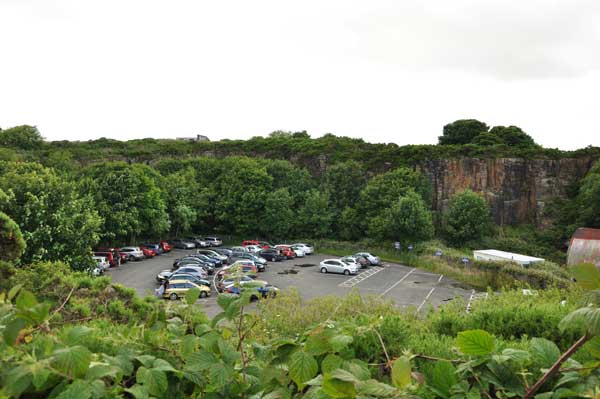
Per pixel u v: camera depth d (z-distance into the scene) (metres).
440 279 36.06
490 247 52.59
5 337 2.29
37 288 12.68
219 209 59.50
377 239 51.69
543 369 2.85
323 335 2.73
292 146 73.81
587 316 2.16
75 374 2.22
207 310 23.23
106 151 82.75
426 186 58.00
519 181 60.50
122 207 44.97
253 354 3.32
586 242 33.62
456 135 83.56
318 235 56.94
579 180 59.59
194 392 3.00
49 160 67.25
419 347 4.54
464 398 2.70
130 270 37.47
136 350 3.10
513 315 6.59
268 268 40.50
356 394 2.19
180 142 90.56
